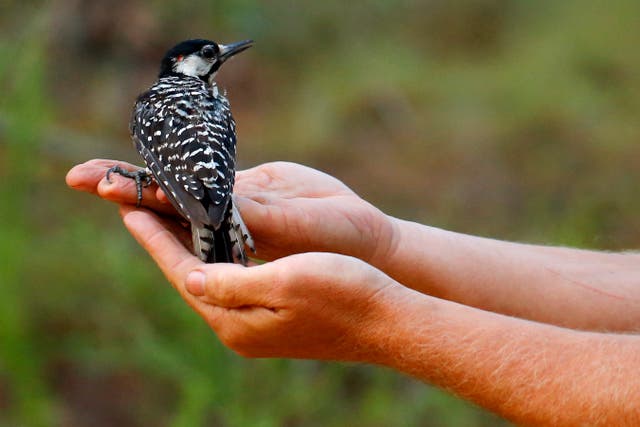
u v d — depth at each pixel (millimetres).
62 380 12195
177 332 11188
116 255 12375
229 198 6430
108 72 18062
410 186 16297
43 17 17188
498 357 5199
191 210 6316
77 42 17969
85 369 12258
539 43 20281
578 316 6754
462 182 16438
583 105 18297
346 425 11164
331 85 18625
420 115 17969
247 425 10062
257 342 5691
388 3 20984
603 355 5113
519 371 5156
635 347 5133
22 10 17578
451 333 5270
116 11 18172
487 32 20984
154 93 7887
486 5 21250
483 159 16969
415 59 19859
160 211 6836
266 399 10562
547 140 17422
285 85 18859
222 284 5445
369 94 18094
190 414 10117
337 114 17781
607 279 6855
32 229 13375
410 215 15656
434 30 20922
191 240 6637
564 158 17016
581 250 7160
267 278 5332
